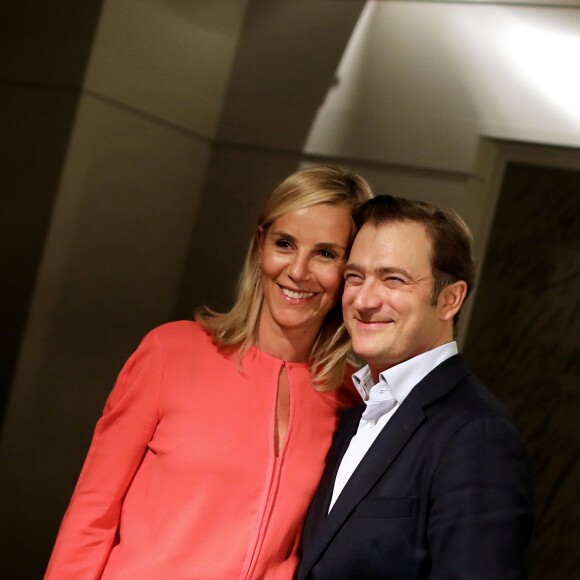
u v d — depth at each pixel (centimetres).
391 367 181
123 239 373
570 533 462
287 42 384
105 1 340
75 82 345
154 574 188
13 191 354
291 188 204
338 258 205
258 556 190
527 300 484
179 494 193
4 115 361
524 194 490
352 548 167
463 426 165
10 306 349
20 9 364
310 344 215
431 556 159
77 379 367
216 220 396
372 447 175
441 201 348
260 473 195
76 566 194
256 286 212
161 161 380
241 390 204
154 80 369
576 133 324
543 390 477
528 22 335
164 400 201
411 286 175
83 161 350
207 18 383
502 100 338
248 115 391
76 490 201
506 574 150
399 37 359
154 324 396
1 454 342
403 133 355
